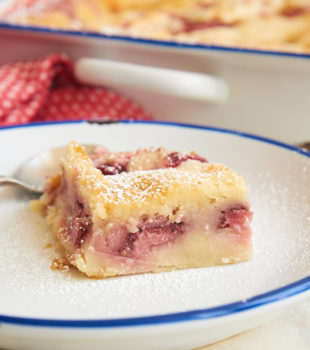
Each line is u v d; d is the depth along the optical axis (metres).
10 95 0.65
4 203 0.51
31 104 0.65
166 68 0.67
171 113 0.67
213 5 0.83
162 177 0.47
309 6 0.81
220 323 0.40
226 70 0.64
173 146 0.56
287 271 0.45
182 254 0.46
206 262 0.47
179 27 0.80
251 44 0.75
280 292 0.41
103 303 0.43
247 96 0.65
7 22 0.69
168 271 0.46
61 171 0.51
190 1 0.84
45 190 0.51
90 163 0.48
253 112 0.65
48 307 0.43
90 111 0.67
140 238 0.46
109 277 0.46
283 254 0.47
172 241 0.46
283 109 0.65
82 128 0.57
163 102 0.66
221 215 0.47
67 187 0.49
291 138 0.66
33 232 0.49
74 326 0.38
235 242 0.47
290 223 0.49
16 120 0.64
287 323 0.44
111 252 0.46
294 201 0.51
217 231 0.47
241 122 0.66
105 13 0.84
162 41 0.66
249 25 0.79
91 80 0.66
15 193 0.52
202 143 0.56
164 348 0.41
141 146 0.57
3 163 0.55
